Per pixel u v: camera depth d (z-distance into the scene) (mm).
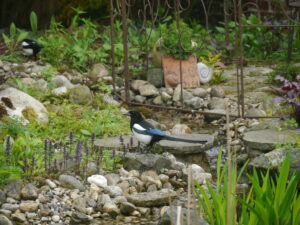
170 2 20312
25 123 9703
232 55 15609
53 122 10328
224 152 9414
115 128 10219
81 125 10117
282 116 9836
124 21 10977
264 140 8828
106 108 11406
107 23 19266
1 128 9023
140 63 14578
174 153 9000
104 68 13461
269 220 5074
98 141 9391
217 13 20719
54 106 11055
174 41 13188
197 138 9539
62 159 8227
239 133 10203
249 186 7898
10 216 6613
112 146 9078
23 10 17312
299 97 9547
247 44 16453
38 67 13227
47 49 13836
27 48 13523
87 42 14578
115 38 15289
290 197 5109
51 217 6730
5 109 9648
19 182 7328
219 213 5230
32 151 8148
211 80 13547
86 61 14109
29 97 10391
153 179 7867
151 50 14500
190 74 13125
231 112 11297
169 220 5801
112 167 8258
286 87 9539
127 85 11305
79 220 6645
